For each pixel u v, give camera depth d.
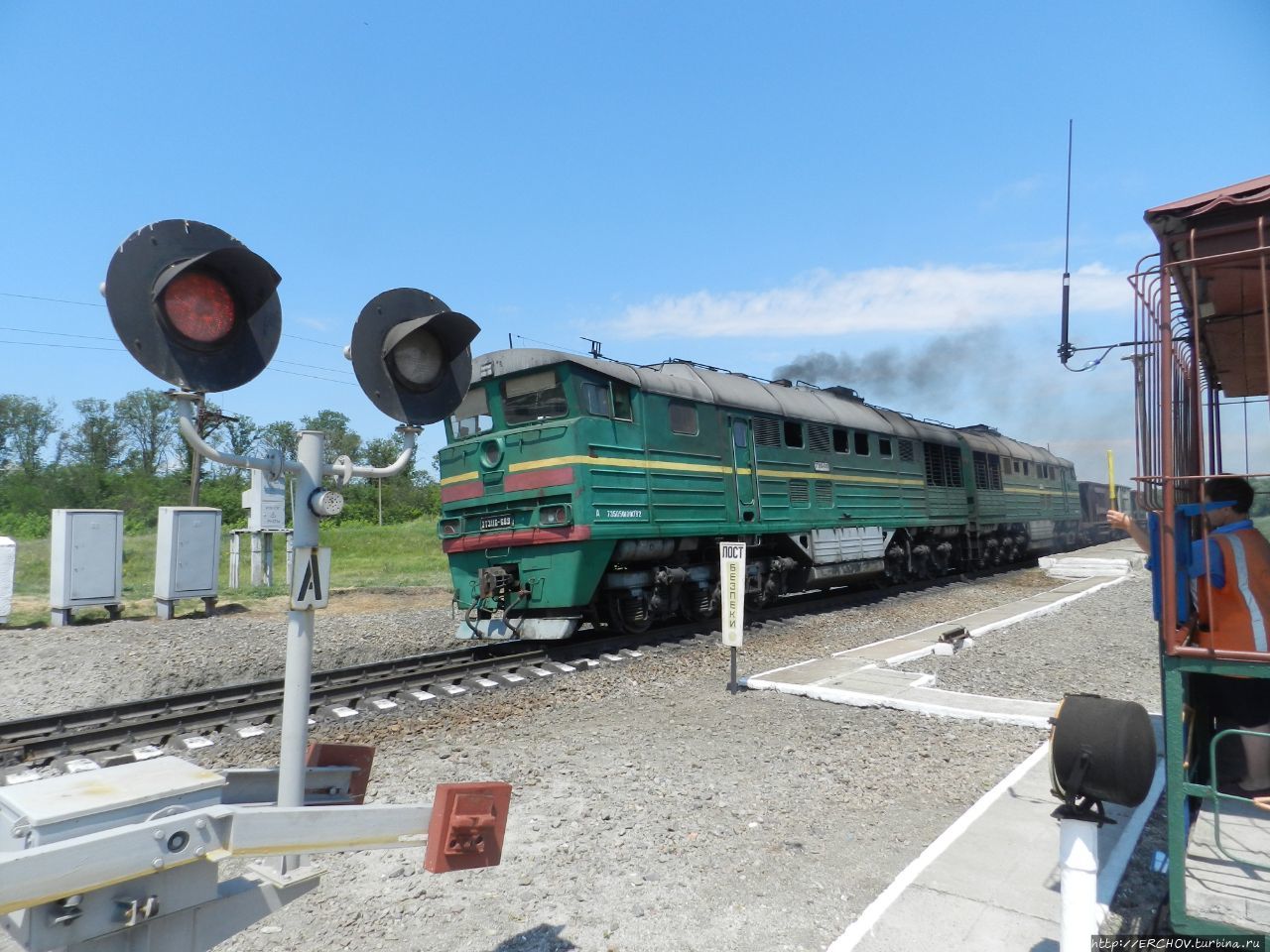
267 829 2.47
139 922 2.31
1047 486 28.05
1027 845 4.43
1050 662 9.87
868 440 16.67
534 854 4.67
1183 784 3.13
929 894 3.90
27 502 52.59
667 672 9.66
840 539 15.38
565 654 10.53
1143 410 3.34
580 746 6.80
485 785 2.91
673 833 4.94
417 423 3.44
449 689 8.74
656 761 6.36
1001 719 7.09
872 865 4.47
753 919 3.89
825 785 5.73
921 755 6.34
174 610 15.45
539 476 10.38
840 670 9.09
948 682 8.80
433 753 6.69
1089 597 16.16
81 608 16.30
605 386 10.89
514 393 11.02
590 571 10.39
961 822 4.77
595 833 4.94
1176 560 3.43
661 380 11.74
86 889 2.12
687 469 11.85
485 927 3.88
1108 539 37.06
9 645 12.31
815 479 14.70
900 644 10.77
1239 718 3.86
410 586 21.69
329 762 3.38
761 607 14.17
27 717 7.92
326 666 11.12
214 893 2.52
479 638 10.99
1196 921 2.99
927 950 3.44
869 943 3.50
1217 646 3.51
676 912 3.97
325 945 3.76
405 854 4.79
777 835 4.89
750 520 13.01
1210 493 3.82
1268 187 3.02
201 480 59.44
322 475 3.15
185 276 2.71
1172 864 3.08
